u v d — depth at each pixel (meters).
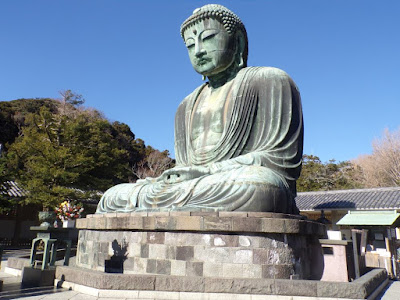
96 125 30.50
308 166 43.72
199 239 7.86
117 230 9.19
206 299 6.66
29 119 29.80
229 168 9.33
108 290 6.84
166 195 9.27
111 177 34.28
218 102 11.44
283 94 10.68
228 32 11.76
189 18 12.05
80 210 18.67
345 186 40.22
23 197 25.97
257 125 10.66
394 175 41.59
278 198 8.41
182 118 12.68
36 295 6.97
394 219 12.86
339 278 8.99
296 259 8.00
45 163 25.83
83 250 10.52
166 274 7.95
